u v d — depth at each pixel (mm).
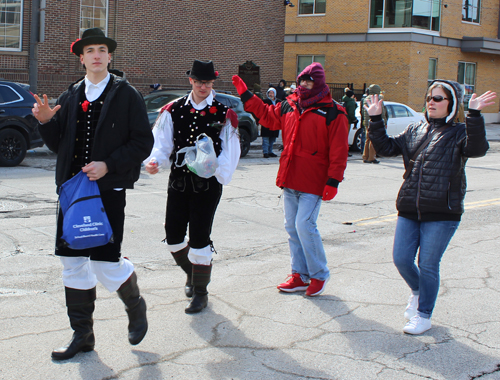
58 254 3436
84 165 3426
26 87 11781
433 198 3877
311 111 4480
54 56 17797
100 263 3449
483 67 29672
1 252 5660
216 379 3285
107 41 3375
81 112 3424
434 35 26953
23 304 4363
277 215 7941
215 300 4613
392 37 26312
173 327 4035
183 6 20516
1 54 16875
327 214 8148
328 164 4570
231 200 8930
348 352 3705
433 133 3951
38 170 11180
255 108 4832
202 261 4312
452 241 6734
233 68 22266
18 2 17031
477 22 28953
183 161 4254
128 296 3564
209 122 4316
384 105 15906
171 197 4398
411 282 4223
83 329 3525
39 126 3377
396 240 4137
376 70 26938
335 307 4520
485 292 4965
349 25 27344
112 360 3486
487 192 10492
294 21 28891
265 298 4695
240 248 6215
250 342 3818
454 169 3859
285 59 29438
